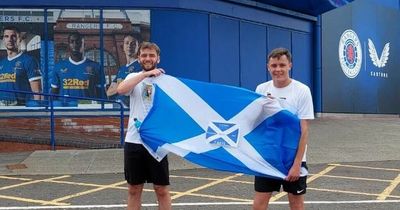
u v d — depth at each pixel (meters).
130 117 5.02
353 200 7.20
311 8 19.50
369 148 12.62
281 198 7.25
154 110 4.88
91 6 14.02
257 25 17.77
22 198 7.45
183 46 14.73
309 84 20.80
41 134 13.13
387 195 7.54
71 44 13.98
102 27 14.09
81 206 6.92
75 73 14.01
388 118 23.33
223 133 4.64
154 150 4.82
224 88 4.76
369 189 8.00
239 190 7.98
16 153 11.82
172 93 4.89
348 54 22.36
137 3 14.20
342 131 16.22
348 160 11.05
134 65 14.18
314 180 8.80
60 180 8.93
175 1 14.48
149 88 4.92
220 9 15.93
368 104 23.48
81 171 9.78
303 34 20.38
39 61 13.91
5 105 13.77
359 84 22.97
